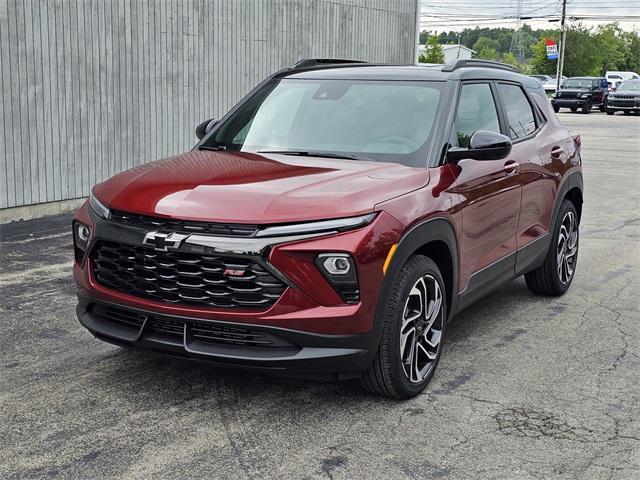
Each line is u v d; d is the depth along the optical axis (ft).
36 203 30.83
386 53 55.21
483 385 14.56
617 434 12.59
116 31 33.42
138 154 35.29
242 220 11.90
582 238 29.81
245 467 11.14
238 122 17.04
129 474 10.85
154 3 35.19
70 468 10.98
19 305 18.95
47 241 26.45
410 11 57.00
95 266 13.48
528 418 13.12
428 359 14.26
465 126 16.06
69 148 31.91
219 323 12.07
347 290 12.12
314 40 47.19
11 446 11.62
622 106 128.88
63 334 16.85
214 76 39.34
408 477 10.98
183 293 12.34
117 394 13.62
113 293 12.99
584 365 15.80
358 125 15.71
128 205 12.82
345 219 12.12
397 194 13.14
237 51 40.78
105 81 33.19
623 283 22.82
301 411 13.11
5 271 22.24
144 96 35.24
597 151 66.33
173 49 36.55
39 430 12.16
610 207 37.60
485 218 15.89
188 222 12.20
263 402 13.44
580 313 19.61
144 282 12.65
